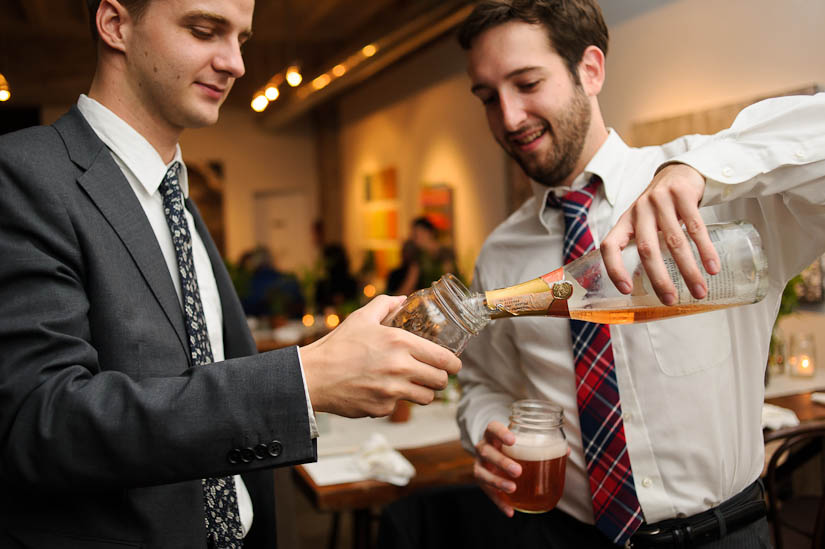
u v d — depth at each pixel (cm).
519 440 107
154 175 100
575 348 117
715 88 390
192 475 75
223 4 91
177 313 95
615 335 114
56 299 79
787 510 238
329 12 760
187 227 104
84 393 74
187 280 100
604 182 122
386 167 872
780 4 347
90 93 100
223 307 118
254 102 567
